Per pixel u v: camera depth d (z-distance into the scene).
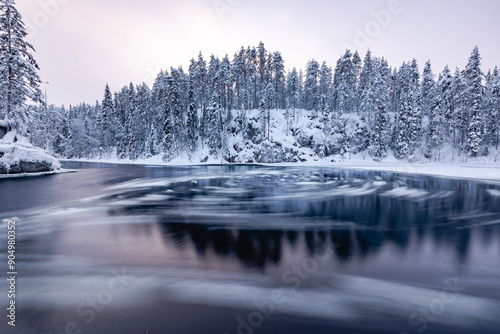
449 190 19.36
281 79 70.25
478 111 48.94
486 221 10.81
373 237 8.68
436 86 62.59
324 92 71.25
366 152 61.38
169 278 5.74
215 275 5.89
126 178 27.98
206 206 13.77
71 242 8.12
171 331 4.06
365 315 4.45
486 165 44.59
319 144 62.38
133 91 74.88
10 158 27.88
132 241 8.21
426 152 55.12
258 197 16.47
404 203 14.68
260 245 7.87
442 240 8.45
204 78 70.19
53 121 69.44
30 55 30.73
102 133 77.94
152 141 68.94
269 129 64.25
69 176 29.86
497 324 4.26
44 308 4.68
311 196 16.89
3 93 29.52
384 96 59.19
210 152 60.53
